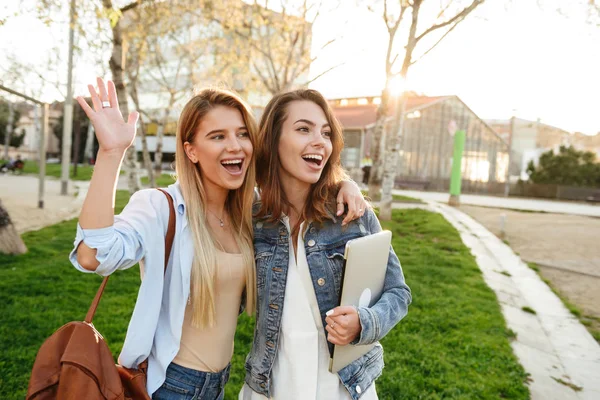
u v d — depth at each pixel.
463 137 17.91
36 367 1.27
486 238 10.18
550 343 4.32
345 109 37.97
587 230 11.80
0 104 34.97
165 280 1.46
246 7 11.26
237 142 1.51
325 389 1.50
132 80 14.07
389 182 11.41
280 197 1.65
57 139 45.88
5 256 6.07
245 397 1.65
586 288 6.48
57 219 10.55
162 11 10.38
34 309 4.23
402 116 11.17
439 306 4.96
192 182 1.53
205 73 18.66
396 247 8.32
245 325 4.12
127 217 1.35
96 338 1.32
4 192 15.53
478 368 3.55
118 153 1.28
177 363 1.49
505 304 5.45
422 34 10.10
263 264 1.58
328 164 1.69
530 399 3.21
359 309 1.35
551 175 33.19
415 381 3.26
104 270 1.25
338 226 1.61
